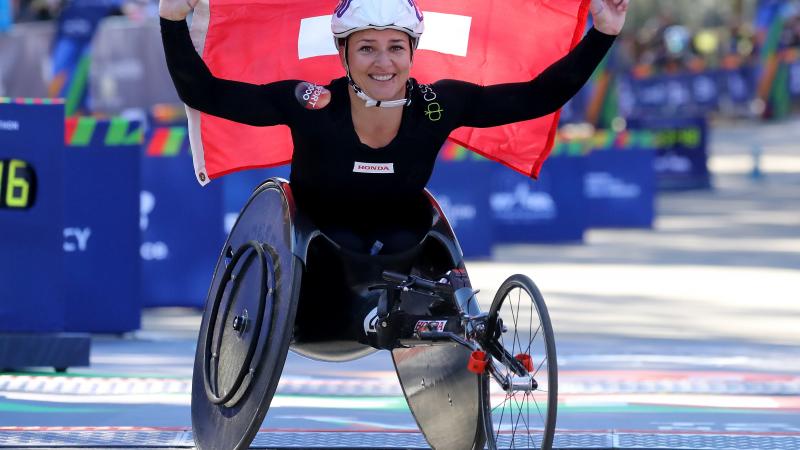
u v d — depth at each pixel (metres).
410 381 18.47
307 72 17.80
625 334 30.34
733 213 59.97
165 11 15.43
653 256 45.53
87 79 56.12
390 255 16.42
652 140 55.09
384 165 16.03
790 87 116.25
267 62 17.66
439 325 15.83
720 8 164.00
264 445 18.94
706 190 70.19
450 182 43.84
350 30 15.36
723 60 120.00
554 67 16.62
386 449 18.75
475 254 44.06
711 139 102.06
